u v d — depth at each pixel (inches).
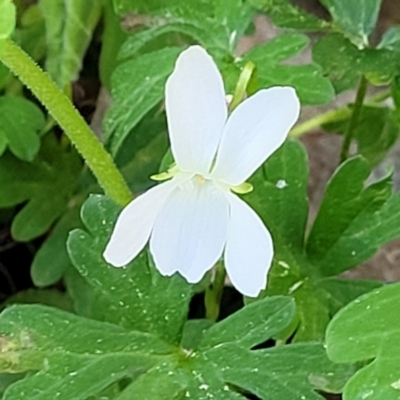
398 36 3.2
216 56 3.0
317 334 2.8
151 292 2.6
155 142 3.7
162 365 2.5
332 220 2.8
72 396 2.4
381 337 2.1
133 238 2.1
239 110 2.0
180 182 2.1
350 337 2.1
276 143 2.0
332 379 2.4
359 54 3.1
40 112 3.5
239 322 2.5
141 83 3.1
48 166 3.8
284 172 2.8
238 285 2.1
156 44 3.7
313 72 2.9
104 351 2.5
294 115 2.0
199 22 3.1
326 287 2.8
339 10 3.2
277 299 2.5
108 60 3.9
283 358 2.4
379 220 2.8
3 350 2.4
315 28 3.2
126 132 3.0
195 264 2.2
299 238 2.9
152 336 2.5
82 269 2.5
